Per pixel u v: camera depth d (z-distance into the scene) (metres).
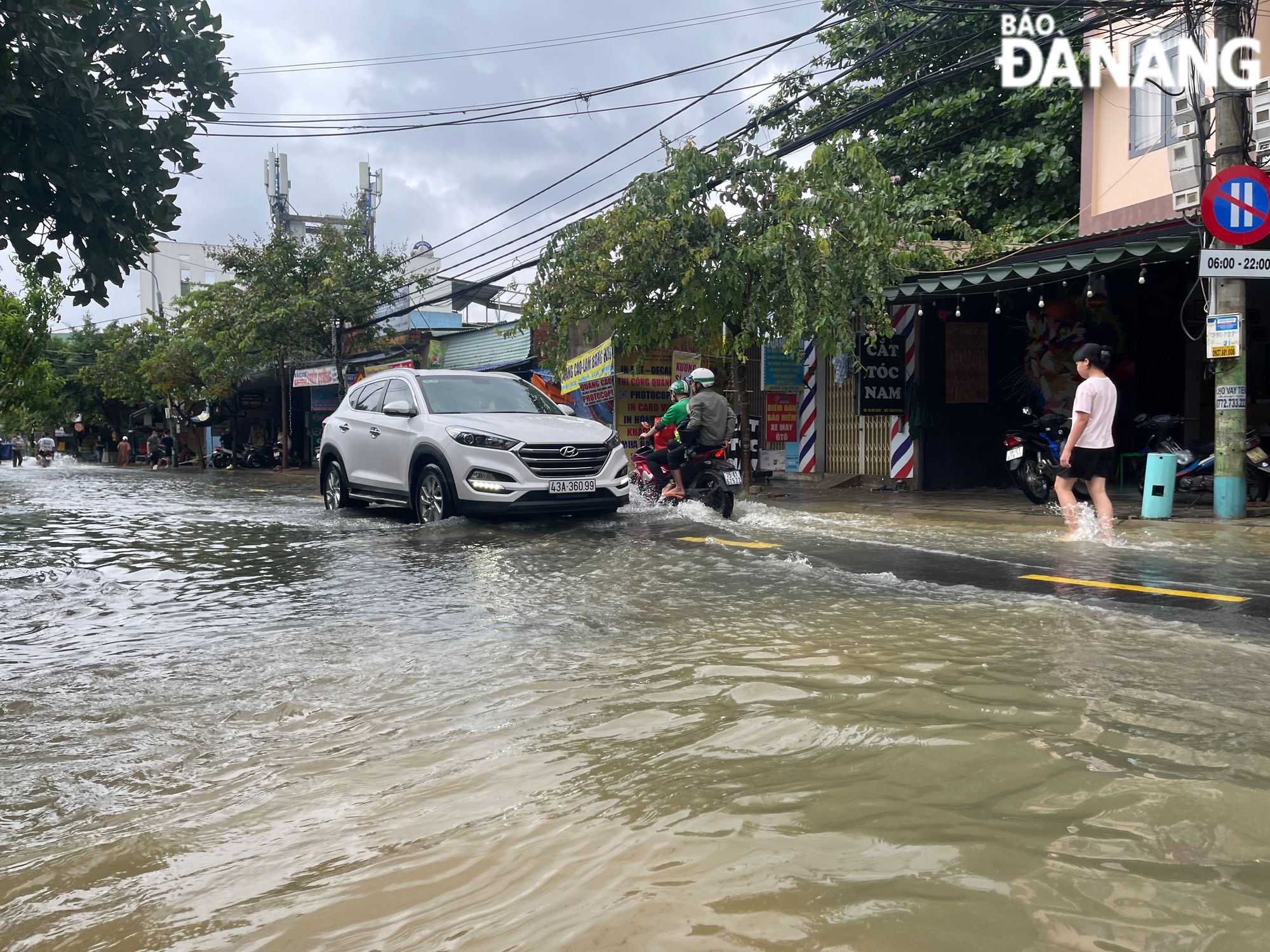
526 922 1.46
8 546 7.71
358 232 27.14
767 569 5.52
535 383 19.27
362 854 1.81
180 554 7.01
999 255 12.62
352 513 10.49
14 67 4.72
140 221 5.31
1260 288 12.35
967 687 2.80
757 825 1.77
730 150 11.64
